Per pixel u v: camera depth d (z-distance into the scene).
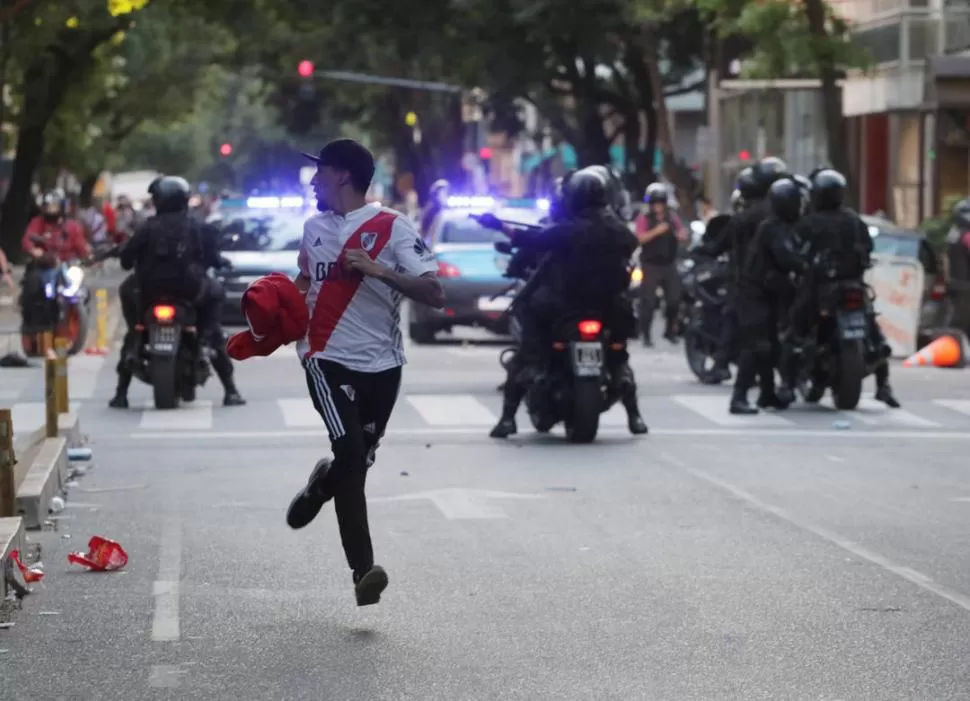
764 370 37.31
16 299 77.50
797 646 16.17
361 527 16.95
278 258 62.47
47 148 132.62
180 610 17.83
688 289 56.03
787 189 36.19
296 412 37.53
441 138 158.62
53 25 85.25
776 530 22.75
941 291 51.09
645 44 95.38
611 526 23.05
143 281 37.34
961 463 29.75
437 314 56.06
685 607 17.89
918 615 17.52
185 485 27.16
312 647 16.22
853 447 31.86
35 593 18.78
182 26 130.38
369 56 133.50
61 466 26.62
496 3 97.25
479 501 25.23
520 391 32.72
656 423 35.47
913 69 91.38
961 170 73.94
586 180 31.23
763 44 69.19
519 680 14.98
